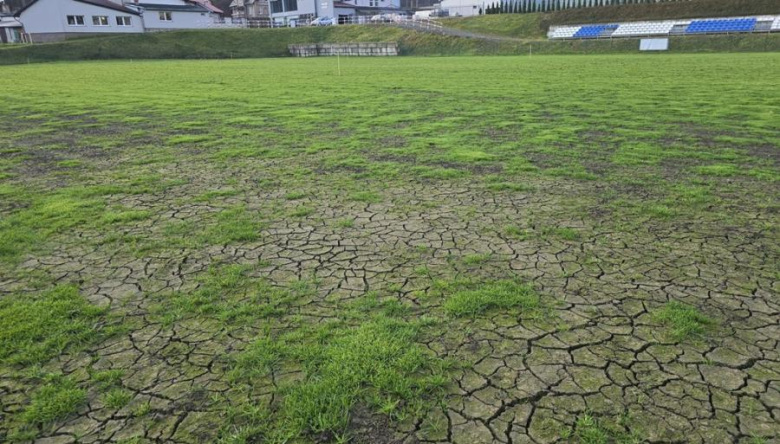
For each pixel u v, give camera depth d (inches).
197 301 152.6
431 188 267.1
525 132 413.4
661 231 205.8
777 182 270.7
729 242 194.2
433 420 104.1
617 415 105.0
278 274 170.4
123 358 126.0
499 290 156.1
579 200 245.4
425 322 139.3
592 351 126.4
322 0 2827.3
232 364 122.8
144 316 145.3
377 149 360.5
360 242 197.5
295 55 2014.0
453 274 168.7
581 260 179.2
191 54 1866.4
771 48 1467.8
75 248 194.9
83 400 111.4
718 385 113.8
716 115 478.9
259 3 3294.8
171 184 281.4
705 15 1851.6
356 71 1109.1
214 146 379.2
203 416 106.1
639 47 1624.0
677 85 722.2
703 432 100.3
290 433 100.6
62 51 1632.6
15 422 105.7
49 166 324.2
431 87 765.3
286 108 569.9
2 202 250.4
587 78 852.0
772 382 114.7
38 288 163.0
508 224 215.2
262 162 328.8
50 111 567.5
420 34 2005.4
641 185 268.8
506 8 2504.9
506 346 128.8
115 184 282.8
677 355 124.6
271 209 237.9
